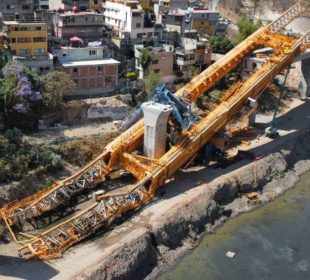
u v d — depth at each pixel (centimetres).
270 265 5803
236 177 7238
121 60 9688
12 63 7562
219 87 9906
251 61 10000
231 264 5738
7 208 5828
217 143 7612
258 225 6612
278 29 9331
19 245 5400
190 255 5812
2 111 7275
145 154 7056
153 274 5406
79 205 6300
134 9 10156
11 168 6225
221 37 11162
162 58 9388
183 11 12075
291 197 7456
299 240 6353
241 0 15862
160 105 6831
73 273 4912
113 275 5044
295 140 8912
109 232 5700
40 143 6950
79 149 7044
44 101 7400
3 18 9844
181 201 6384
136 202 6212
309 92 11175
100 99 8331
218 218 6556
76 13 9544
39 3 10594
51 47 8856
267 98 10438
